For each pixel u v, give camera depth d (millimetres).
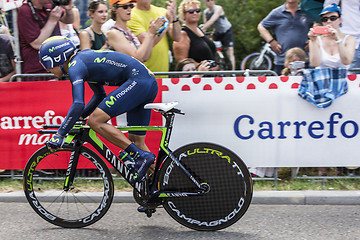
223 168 4637
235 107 5898
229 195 4652
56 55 4367
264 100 5867
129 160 4523
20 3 6434
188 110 5945
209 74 5988
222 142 5977
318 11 7781
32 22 6559
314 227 4762
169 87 5914
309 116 5871
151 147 5973
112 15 6176
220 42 9023
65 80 6117
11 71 7047
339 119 5859
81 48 6879
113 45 6102
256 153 5969
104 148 4625
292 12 8062
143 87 4500
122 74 4492
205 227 4707
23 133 6121
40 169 5090
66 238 4555
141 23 6719
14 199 5793
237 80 5848
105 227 4871
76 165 4762
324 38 6355
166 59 7039
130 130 4609
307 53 8195
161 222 4996
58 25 6957
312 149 5934
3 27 7012
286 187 5906
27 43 6652
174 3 6969
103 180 4785
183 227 4840
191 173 4652
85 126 4629
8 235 4645
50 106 6039
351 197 5531
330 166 5957
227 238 4496
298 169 6148
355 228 4715
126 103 4449
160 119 5980
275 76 5824
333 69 5754
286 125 5895
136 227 4852
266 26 8359
